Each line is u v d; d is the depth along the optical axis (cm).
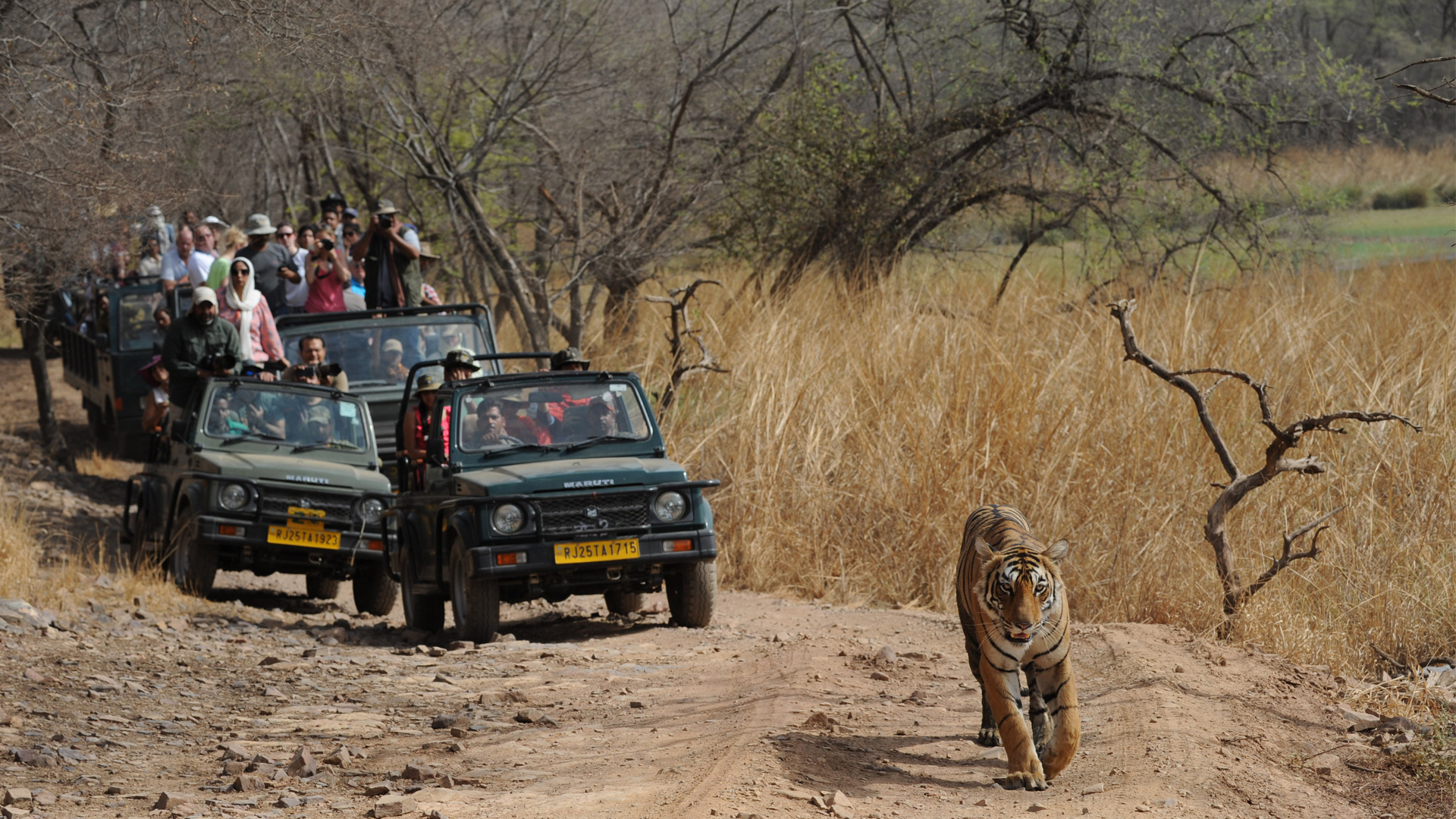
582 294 2548
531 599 1233
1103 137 2272
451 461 1256
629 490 1201
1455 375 1472
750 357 1788
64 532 1725
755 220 2409
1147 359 1126
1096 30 2306
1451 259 2008
